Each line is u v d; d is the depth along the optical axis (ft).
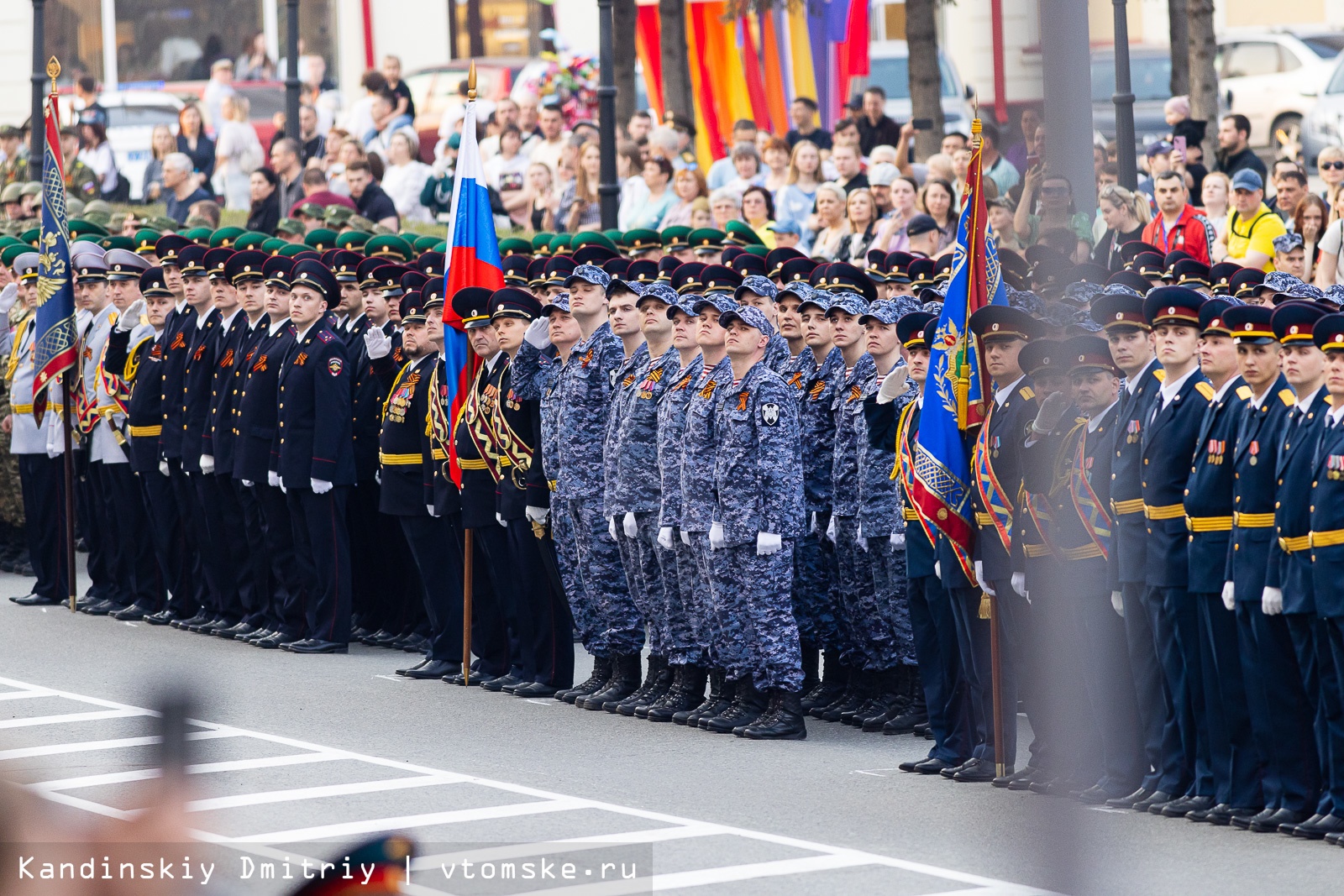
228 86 329.93
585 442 127.75
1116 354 99.96
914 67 234.58
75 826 35.83
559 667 134.31
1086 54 49.16
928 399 106.11
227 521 156.76
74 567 168.96
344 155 242.17
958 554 104.83
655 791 103.19
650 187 212.43
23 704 127.44
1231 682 95.30
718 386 118.52
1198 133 187.73
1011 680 105.29
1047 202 50.24
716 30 258.16
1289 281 118.83
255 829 94.22
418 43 397.60
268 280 151.23
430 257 153.69
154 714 37.06
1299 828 92.17
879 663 120.06
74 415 172.55
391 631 156.56
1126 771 100.42
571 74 281.74
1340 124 282.56
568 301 130.82
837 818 96.58
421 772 108.37
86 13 391.45
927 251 160.45
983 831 93.35
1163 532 97.14
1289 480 91.76
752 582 117.19
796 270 140.56
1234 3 369.30
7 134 279.69
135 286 167.02
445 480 137.90
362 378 153.58
